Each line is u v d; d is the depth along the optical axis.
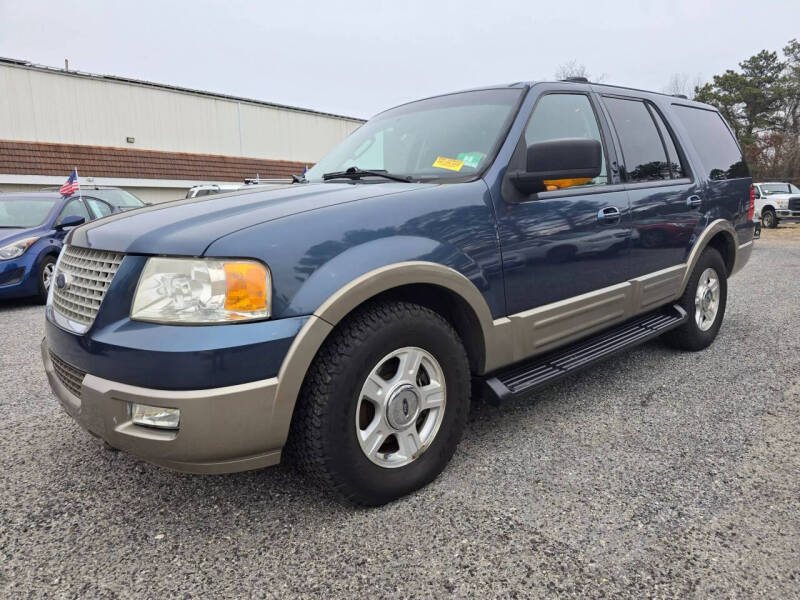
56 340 2.11
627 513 2.10
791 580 1.72
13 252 6.84
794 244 14.25
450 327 2.29
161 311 1.81
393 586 1.74
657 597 1.67
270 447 1.88
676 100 4.14
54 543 2.02
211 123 19.72
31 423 3.10
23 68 15.70
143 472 2.52
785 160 41.50
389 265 2.04
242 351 1.76
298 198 2.26
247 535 2.03
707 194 3.92
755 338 4.50
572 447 2.65
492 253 2.42
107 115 17.30
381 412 2.11
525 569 1.80
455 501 2.21
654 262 3.42
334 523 2.09
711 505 2.13
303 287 1.87
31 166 15.67
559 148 2.40
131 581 1.81
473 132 2.76
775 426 2.83
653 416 2.99
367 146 3.21
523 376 2.64
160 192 18.69
